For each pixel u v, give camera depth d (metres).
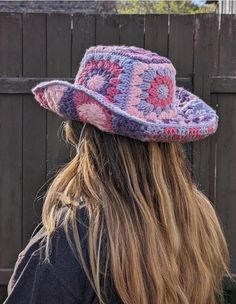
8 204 4.29
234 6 8.67
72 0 14.80
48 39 4.21
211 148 4.22
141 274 1.27
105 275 1.26
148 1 16.39
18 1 14.12
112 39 4.19
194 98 1.55
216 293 1.51
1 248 4.30
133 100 1.30
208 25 4.16
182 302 1.31
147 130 1.28
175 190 1.37
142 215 1.29
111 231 1.27
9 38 4.21
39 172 4.26
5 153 4.26
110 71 1.32
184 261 1.35
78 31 4.20
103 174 1.33
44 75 4.23
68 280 1.25
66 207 1.31
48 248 1.27
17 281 1.28
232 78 4.17
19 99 4.23
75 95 1.29
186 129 1.32
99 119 1.28
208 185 4.21
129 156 1.33
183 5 15.95
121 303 1.28
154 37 4.18
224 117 4.21
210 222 1.45
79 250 1.26
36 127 4.24
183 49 4.18
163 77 1.34
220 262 1.47
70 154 3.85
